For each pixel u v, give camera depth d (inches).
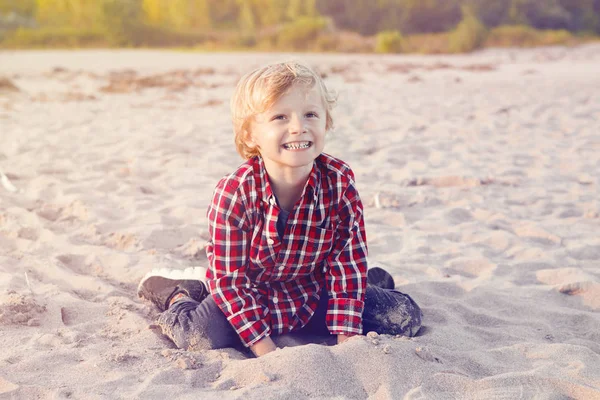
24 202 170.9
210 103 380.2
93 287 116.2
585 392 76.5
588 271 128.4
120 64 707.4
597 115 327.9
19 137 268.1
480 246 146.8
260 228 86.4
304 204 85.7
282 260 88.7
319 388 77.4
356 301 91.2
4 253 133.0
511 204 182.2
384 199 179.8
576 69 607.2
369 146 255.0
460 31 947.3
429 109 356.8
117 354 86.4
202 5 1331.2
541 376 79.5
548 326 102.4
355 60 767.7
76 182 194.7
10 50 1067.9
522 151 249.8
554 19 1244.5
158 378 80.2
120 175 205.2
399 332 94.7
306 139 80.4
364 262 92.6
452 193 190.1
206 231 151.7
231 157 232.8
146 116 334.0
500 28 1064.2
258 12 1300.4
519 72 583.8
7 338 92.1
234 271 88.7
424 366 81.8
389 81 512.7
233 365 82.7
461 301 113.3
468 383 78.4
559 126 303.0
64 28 1320.1
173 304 97.3
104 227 151.4
